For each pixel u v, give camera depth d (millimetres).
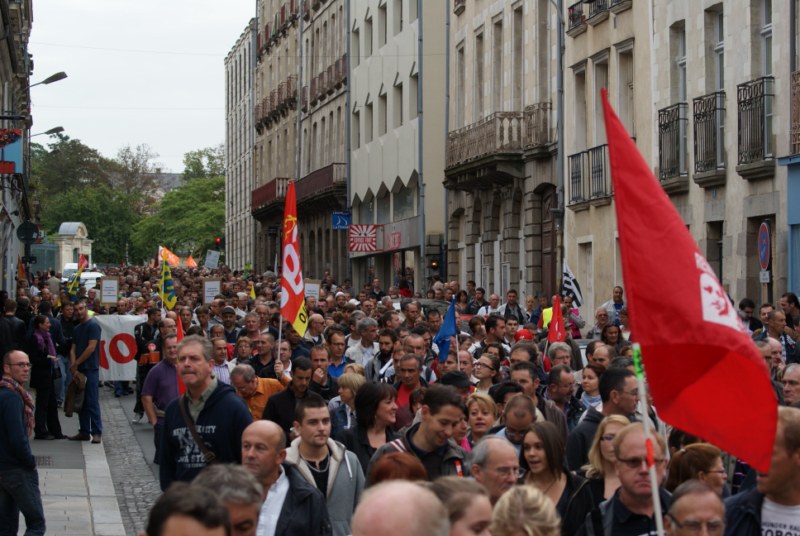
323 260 75438
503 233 45188
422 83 54250
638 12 34250
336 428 14086
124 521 17031
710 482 9070
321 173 71250
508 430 11172
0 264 46781
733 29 29406
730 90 29609
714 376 7523
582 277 37719
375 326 21031
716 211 30281
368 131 64750
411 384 15125
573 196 37969
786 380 13047
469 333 25156
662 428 11266
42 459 22188
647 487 8273
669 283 7453
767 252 23938
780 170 27375
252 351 19656
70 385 25172
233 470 6750
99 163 176250
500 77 45906
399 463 8328
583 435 11672
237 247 112750
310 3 77875
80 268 57281
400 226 57406
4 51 43688
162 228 150125
